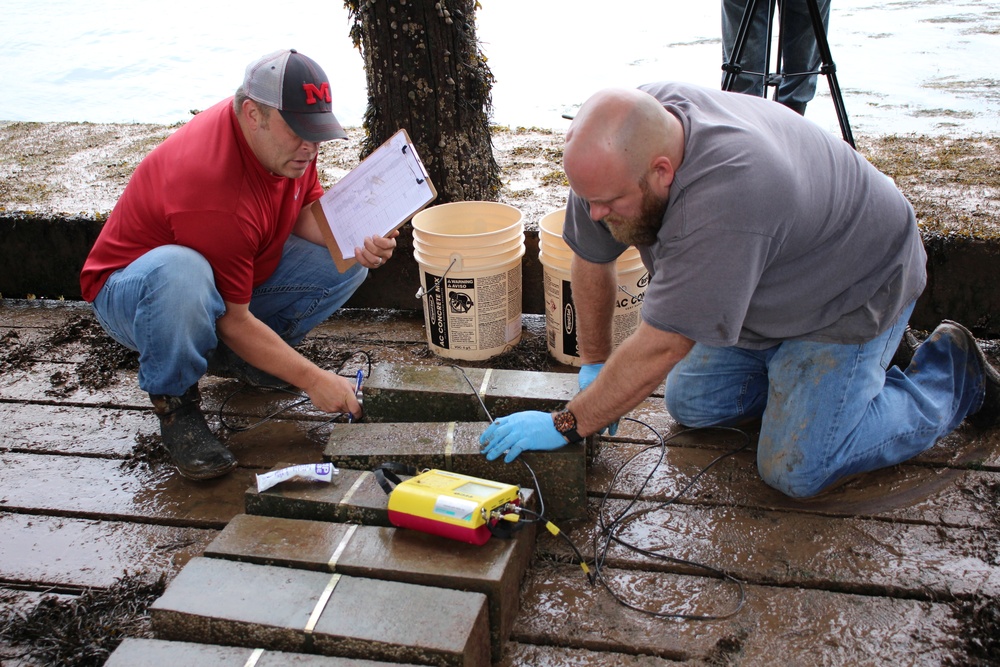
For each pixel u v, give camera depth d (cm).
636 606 181
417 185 233
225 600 162
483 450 200
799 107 371
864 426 208
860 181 189
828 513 209
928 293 292
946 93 518
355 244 236
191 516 214
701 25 789
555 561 196
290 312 268
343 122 529
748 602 181
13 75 689
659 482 223
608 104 161
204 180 205
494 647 168
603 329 231
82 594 189
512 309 285
